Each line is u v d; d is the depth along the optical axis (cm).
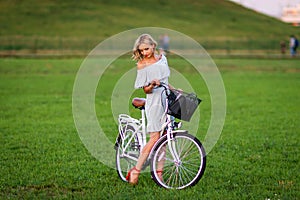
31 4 8094
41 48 5738
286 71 3866
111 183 884
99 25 7300
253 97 2348
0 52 5253
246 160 1059
